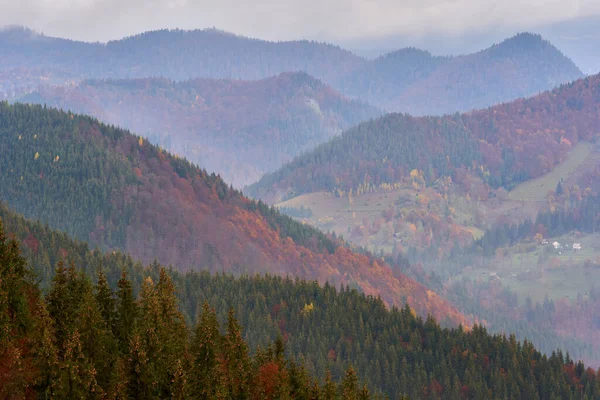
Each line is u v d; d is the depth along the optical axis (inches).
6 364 6151.6
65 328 6761.8
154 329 7303.2
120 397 6569.9
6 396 6048.2
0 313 6333.7
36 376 6245.1
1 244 7032.5
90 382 6412.4
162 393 7126.0
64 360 6343.5
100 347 6815.9
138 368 6914.4
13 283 6624.0
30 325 6594.5
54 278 7057.1
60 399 6254.9
